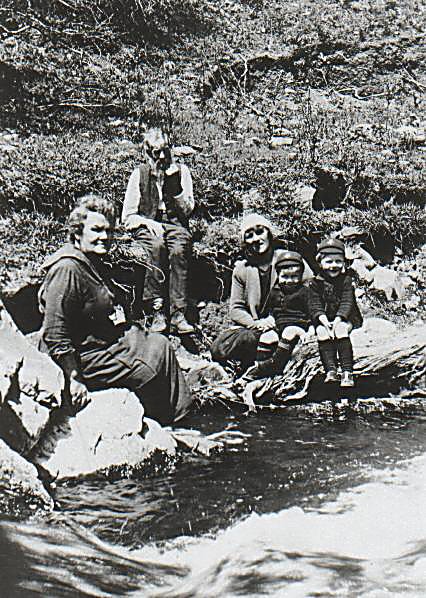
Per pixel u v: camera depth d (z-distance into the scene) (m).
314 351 6.38
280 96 12.32
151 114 10.37
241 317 6.64
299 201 8.59
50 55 10.73
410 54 13.89
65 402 4.68
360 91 13.17
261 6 14.47
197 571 2.99
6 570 2.57
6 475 3.67
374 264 8.34
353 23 14.45
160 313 6.59
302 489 4.23
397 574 2.55
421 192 9.63
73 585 2.55
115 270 6.70
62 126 9.39
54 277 5.02
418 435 5.36
